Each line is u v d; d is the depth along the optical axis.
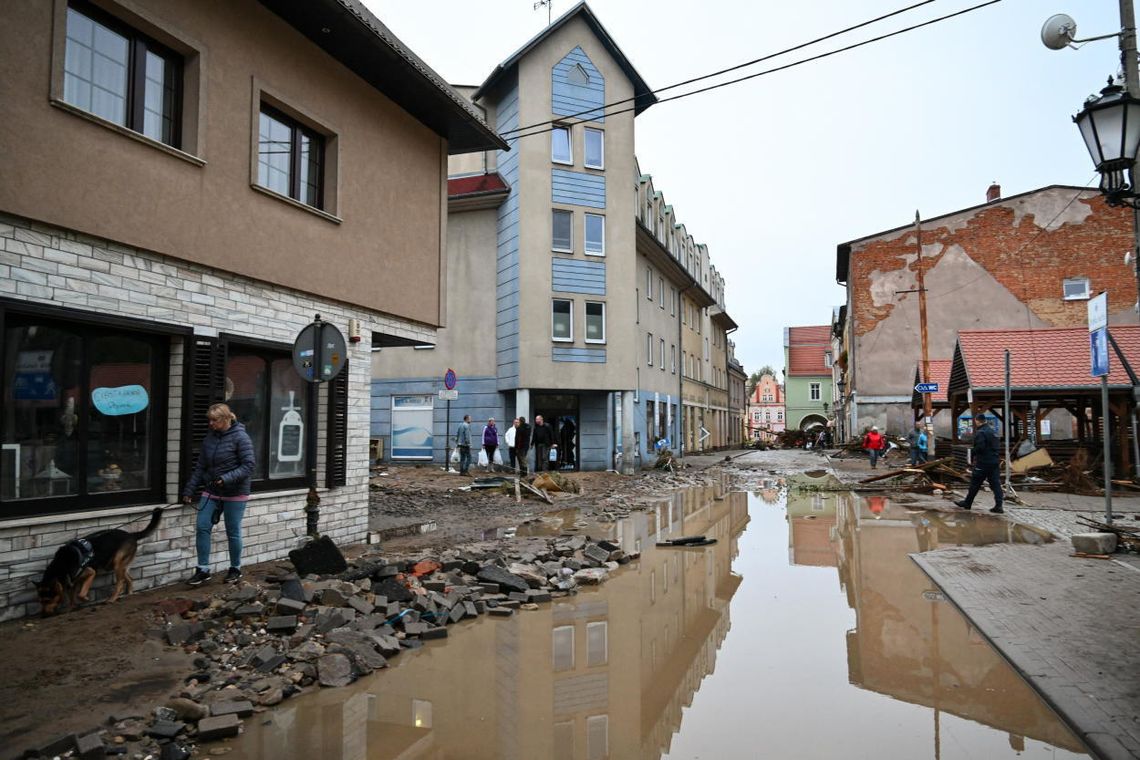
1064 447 21.09
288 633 5.85
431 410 27.02
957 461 21.55
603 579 8.69
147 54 7.62
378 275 11.12
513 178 25.83
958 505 15.05
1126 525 11.66
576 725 4.46
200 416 7.88
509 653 5.91
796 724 4.45
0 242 6.05
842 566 9.24
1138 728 4.07
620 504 16.34
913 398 31.81
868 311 38.16
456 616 6.80
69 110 6.54
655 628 6.61
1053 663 5.14
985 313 36.81
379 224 11.20
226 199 8.34
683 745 4.17
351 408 10.49
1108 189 6.89
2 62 6.04
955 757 3.93
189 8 7.87
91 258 6.81
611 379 26.31
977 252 37.06
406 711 4.69
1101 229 35.81
